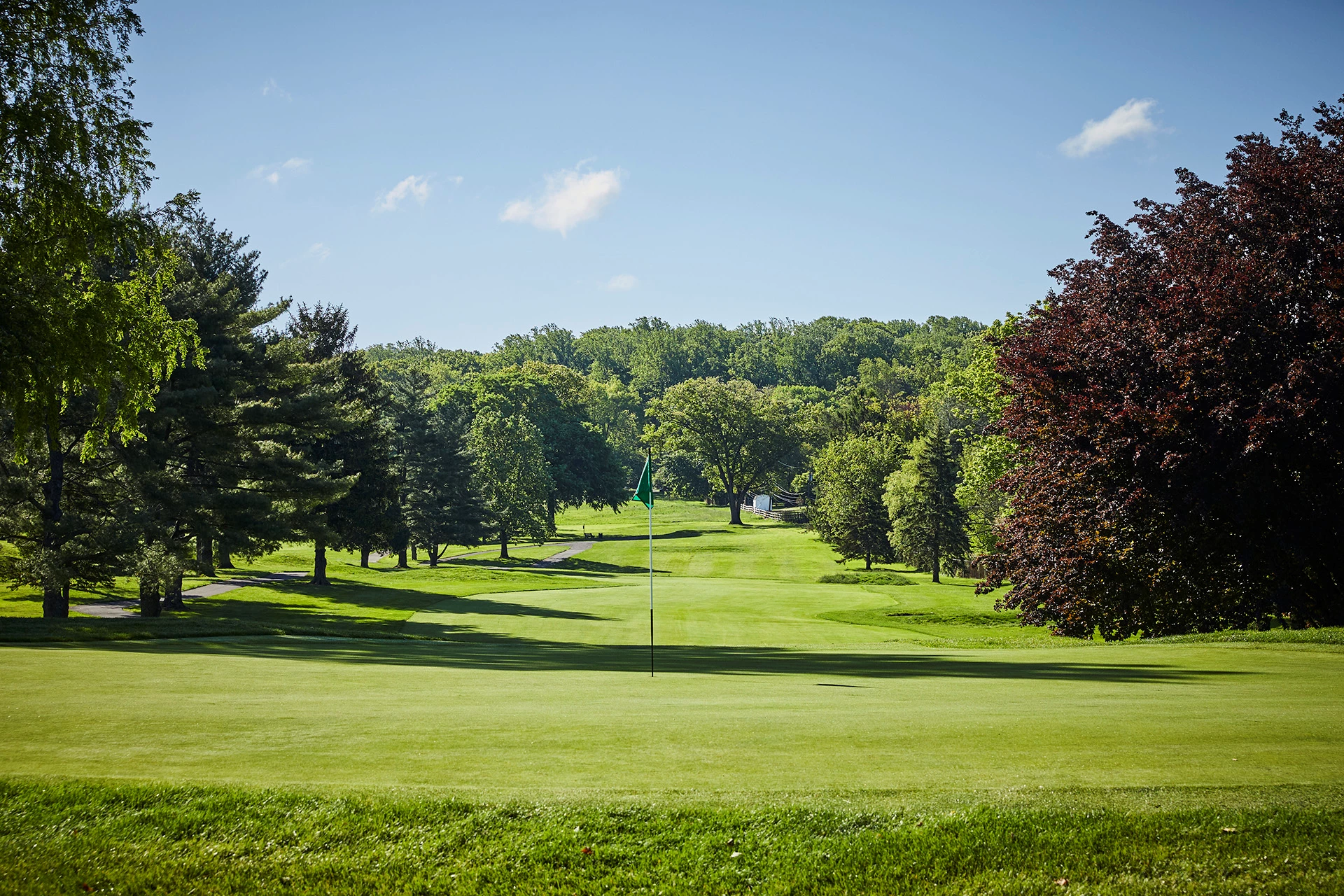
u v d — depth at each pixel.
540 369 146.62
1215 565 24.16
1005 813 5.97
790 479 129.62
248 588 44.38
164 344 17.08
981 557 29.38
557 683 13.45
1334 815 5.88
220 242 46.16
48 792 6.47
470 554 81.12
